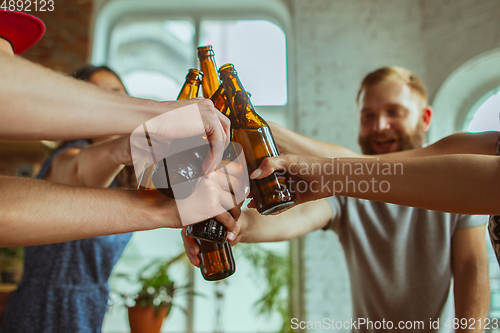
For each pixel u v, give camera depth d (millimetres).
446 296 881
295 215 861
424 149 804
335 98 3043
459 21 2863
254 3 3422
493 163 463
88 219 441
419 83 1163
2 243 412
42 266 976
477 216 900
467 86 2889
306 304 2744
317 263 2793
